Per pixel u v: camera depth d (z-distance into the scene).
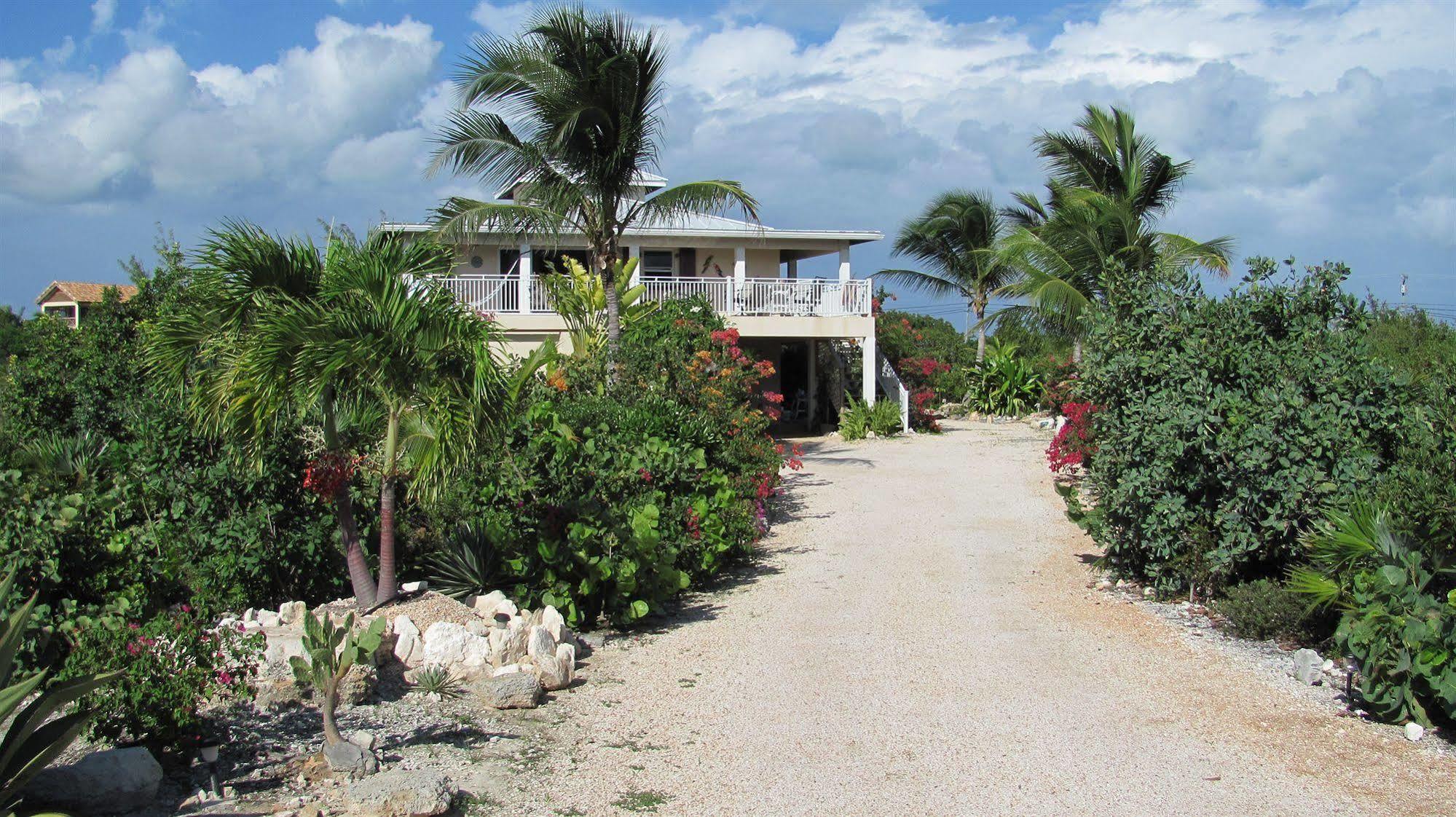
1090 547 13.26
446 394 8.12
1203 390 10.02
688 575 10.93
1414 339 16.66
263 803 5.44
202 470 9.12
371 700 7.22
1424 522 7.72
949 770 6.38
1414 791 6.05
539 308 25.92
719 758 6.52
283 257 8.31
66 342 14.87
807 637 9.36
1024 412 32.12
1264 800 5.93
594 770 6.28
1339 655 8.33
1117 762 6.49
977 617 10.01
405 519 10.55
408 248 8.72
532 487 9.56
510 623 8.31
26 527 7.41
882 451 23.97
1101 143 26.14
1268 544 9.76
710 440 14.30
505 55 16.97
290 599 9.30
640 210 18.67
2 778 4.77
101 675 5.18
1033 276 25.78
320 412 8.73
